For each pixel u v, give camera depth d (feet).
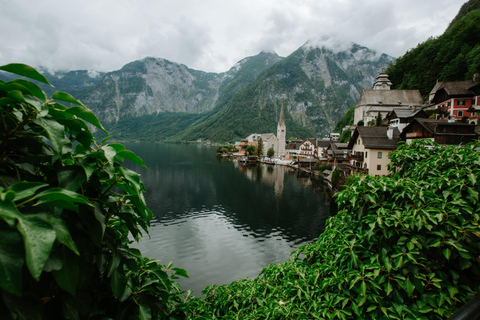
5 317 3.93
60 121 6.47
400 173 20.22
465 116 155.63
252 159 355.56
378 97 281.95
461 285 12.49
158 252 74.59
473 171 14.70
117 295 7.09
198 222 100.22
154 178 189.78
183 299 13.70
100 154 6.66
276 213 112.06
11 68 5.47
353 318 12.83
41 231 4.05
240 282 20.53
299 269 17.54
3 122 5.67
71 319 5.60
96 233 6.30
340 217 18.22
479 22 253.24
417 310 11.96
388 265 12.65
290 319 13.71
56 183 6.33
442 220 13.26
